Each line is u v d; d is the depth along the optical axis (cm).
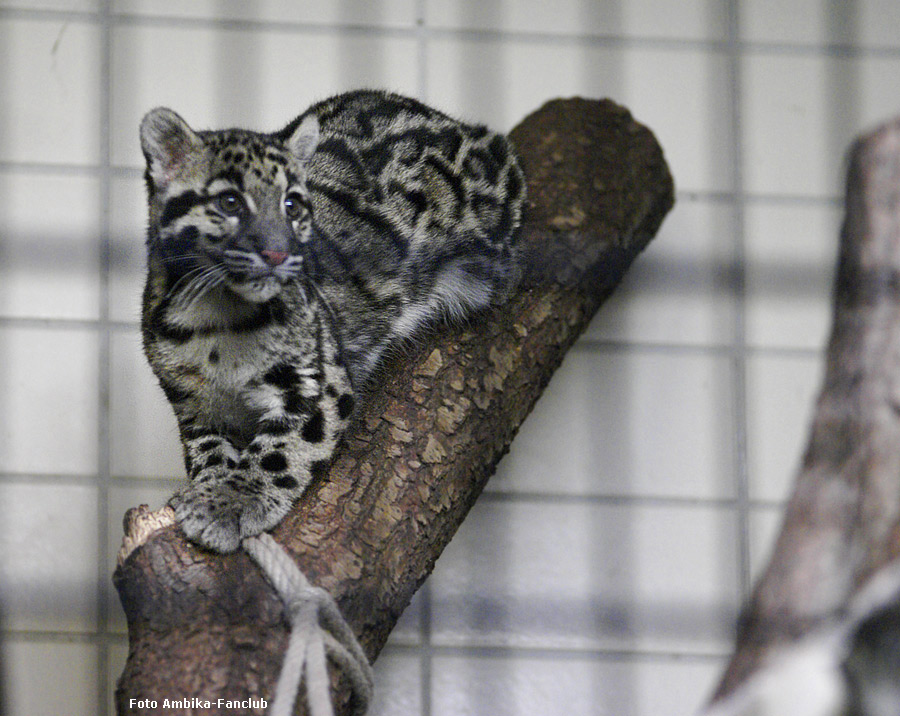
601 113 466
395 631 473
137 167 486
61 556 464
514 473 494
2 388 470
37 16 488
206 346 348
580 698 476
